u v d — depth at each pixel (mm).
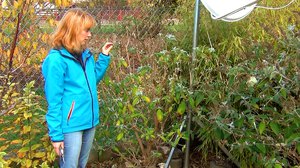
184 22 3764
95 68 2635
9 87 2803
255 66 2645
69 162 2389
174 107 3246
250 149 2582
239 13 2775
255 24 3496
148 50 3459
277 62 2338
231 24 3533
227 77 3076
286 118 2484
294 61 2371
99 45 3527
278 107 2756
